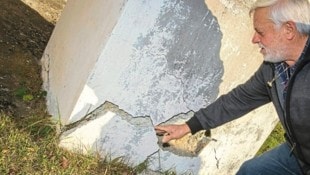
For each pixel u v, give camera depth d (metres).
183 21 3.29
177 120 3.66
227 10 3.35
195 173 4.02
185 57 3.42
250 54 3.57
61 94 3.71
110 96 3.43
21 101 3.84
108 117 3.51
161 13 3.22
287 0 2.52
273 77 2.85
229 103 3.13
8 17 5.24
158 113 3.59
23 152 3.34
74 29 4.05
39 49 4.88
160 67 3.41
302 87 2.61
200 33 3.37
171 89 3.51
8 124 3.52
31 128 3.56
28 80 4.18
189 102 3.61
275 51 2.61
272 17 2.54
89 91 3.37
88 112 3.45
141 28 3.23
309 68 2.58
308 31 2.54
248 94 3.09
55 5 6.32
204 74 3.53
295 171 3.09
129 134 3.62
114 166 3.66
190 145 3.88
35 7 5.98
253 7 2.63
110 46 3.24
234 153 4.11
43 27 5.55
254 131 4.07
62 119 3.55
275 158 3.16
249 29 3.47
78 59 3.64
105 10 3.50
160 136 3.69
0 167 3.17
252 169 3.15
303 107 2.63
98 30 3.47
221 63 3.52
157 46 3.32
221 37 3.42
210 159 4.02
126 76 3.38
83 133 3.54
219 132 3.89
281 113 2.85
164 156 3.82
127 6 3.14
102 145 3.62
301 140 2.77
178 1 3.21
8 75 4.10
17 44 4.73
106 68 3.31
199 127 3.16
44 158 3.38
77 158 3.54
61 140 3.53
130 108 3.51
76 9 4.30
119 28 3.20
